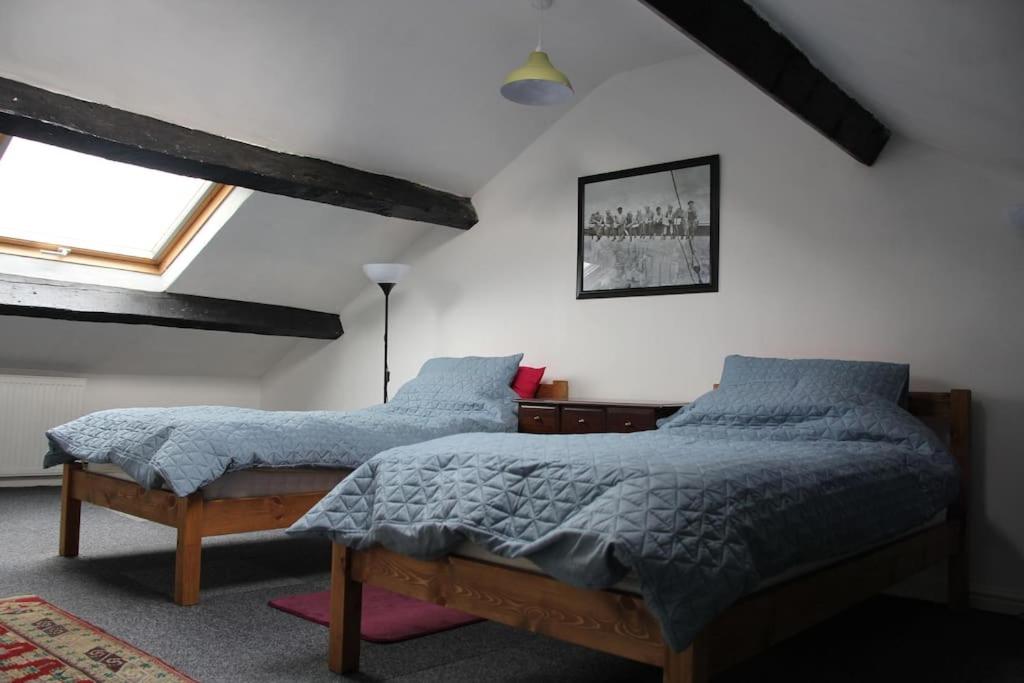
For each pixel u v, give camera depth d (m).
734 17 2.66
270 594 3.17
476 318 5.18
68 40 3.30
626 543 1.70
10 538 4.02
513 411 4.41
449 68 4.19
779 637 1.98
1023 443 3.32
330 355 6.00
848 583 2.34
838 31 2.53
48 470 5.57
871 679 2.45
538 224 4.92
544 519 1.98
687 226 4.30
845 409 3.16
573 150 4.79
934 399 3.42
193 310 5.17
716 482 1.92
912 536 2.89
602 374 4.59
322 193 4.48
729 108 4.21
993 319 3.41
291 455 3.28
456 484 2.19
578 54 4.36
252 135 4.13
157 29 3.40
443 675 2.36
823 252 3.87
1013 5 1.64
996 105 2.42
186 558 2.99
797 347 3.92
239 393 6.42
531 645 2.65
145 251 5.07
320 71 3.91
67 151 4.52
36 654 2.35
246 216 4.71
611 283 4.57
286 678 2.29
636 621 1.78
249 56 3.68
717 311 4.18
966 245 3.49
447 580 2.19
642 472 1.92
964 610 3.31
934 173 3.58
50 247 4.68
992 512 3.37
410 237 5.49
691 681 1.67
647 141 4.49
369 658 2.49
